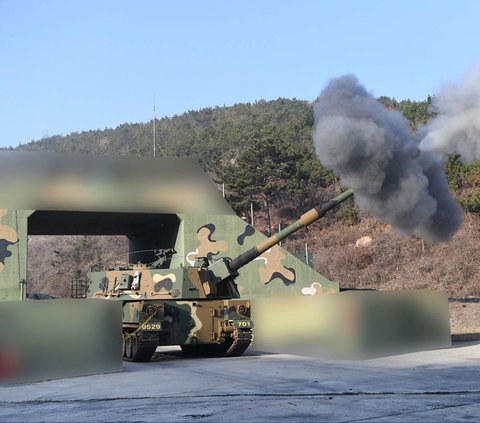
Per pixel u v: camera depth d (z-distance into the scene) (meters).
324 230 50.53
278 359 17.27
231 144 74.75
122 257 51.28
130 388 12.29
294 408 9.23
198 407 9.73
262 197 55.38
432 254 39.53
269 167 53.88
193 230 26.48
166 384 12.73
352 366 14.46
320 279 27.66
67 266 52.75
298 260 27.67
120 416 9.19
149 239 30.75
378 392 10.37
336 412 8.77
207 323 19.28
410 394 10.09
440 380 11.58
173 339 18.98
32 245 59.09
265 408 9.34
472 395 9.85
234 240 27.11
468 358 15.25
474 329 22.75
